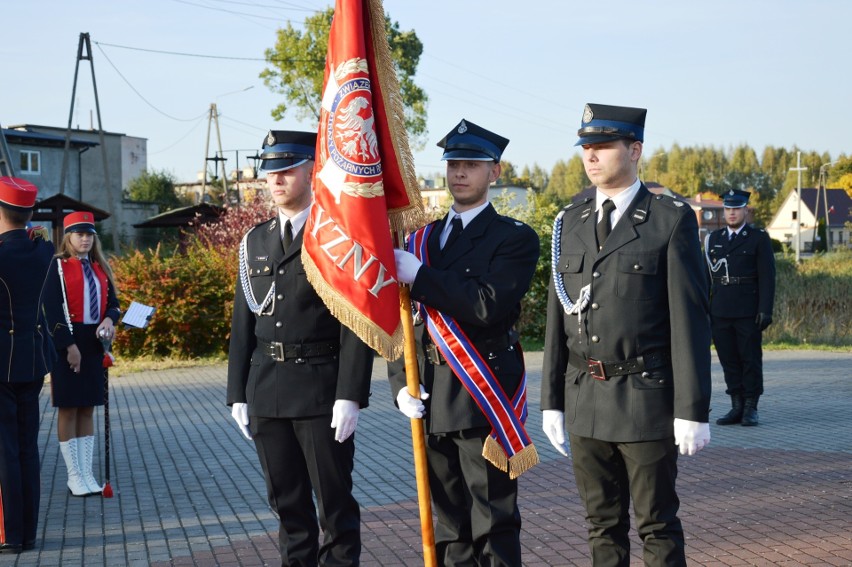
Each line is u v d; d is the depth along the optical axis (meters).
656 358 3.95
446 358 4.25
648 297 3.94
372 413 10.96
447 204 17.97
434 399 4.32
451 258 4.35
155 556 5.54
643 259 3.94
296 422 4.46
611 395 3.98
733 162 130.25
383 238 4.02
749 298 9.64
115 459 8.38
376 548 5.64
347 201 4.03
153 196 53.22
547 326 4.30
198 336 16.52
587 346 4.04
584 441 4.09
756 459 8.00
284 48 45.72
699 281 3.91
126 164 68.44
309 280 4.14
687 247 3.92
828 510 6.29
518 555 4.30
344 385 4.30
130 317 7.14
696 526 5.98
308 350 4.45
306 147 4.54
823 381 13.30
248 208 25.41
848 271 20.97
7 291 5.49
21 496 5.61
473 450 4.29
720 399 11.70
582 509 6.45
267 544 5.75
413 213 4.15
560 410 4.24
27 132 44.88
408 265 4.11
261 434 4.54
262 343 4.57
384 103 4.12
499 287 4.18
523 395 4.40
